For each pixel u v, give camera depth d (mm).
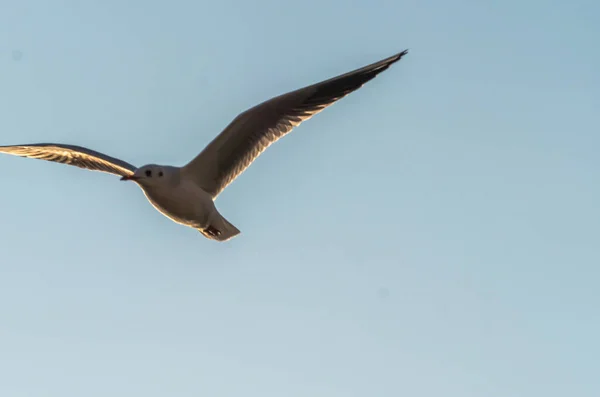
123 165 15289
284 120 14109
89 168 15711
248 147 14102
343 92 14156
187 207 13531
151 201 13562
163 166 13531
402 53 14016
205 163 13891
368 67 14047
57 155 15766
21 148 15508
